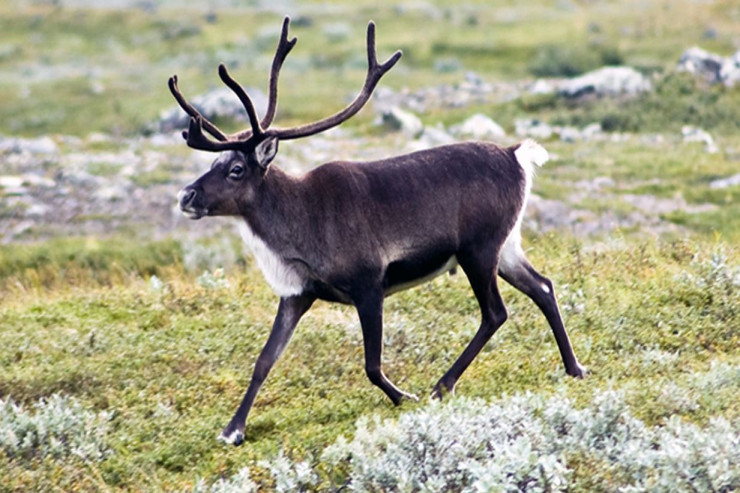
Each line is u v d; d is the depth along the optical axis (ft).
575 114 300.20
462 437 81.61
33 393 104.37
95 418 96.89
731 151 260.83
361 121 321.52
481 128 294.05
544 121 300.61
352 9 587.68
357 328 113.50
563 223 208.44
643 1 559.38
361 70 436.76
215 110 327.88
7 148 289.53
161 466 90.84
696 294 113.29
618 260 129.70
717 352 101.86
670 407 86.07
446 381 97.25
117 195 239.09
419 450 81.46
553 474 75.77
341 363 106.52
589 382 94.89
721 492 73.46
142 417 97.71
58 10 592.19
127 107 368.27
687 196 224.33
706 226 201.67
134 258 192.13
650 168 248.11
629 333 107.24
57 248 197.06
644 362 98.89
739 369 91.04
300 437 90.79
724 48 412.98
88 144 303.68
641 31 462.19
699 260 127.03
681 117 292.61
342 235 94.38
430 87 383.65
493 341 108.78
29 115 368.07
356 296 95.35
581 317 111.96
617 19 497.87
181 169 262.26
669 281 118.01
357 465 80.69
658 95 305.94
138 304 129.39
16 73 458.91
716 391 88.07
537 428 81.41
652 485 73.36
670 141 275.59
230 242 200.03
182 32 541.34
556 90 323.16
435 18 542.16
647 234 196.85
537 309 114.83
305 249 94.89
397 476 79.25
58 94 403.75
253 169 94.53
